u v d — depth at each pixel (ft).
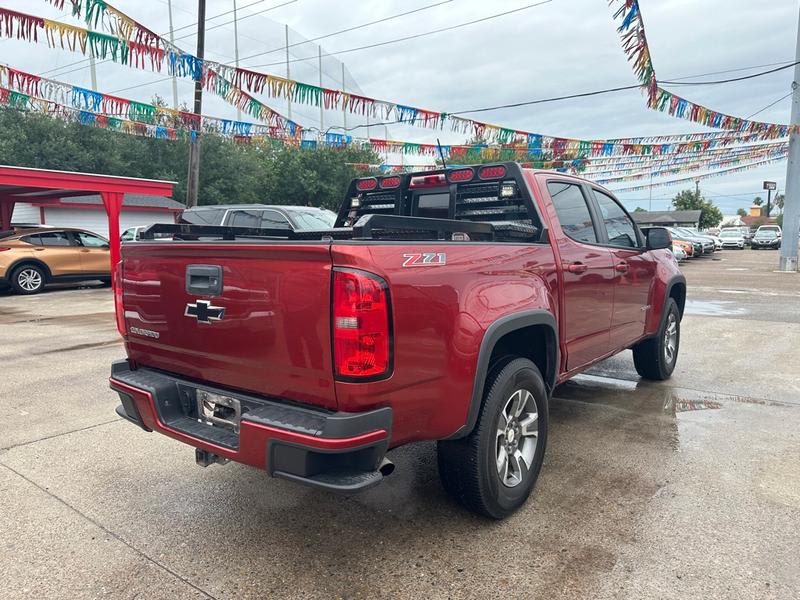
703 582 8.37
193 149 55.83
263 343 8.43
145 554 9.42
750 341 25.48
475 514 10.39
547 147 38.17
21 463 12.96
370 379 7.73
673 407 16.44
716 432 14.37
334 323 7.66
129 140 94.73
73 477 12.26
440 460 10.01
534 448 11.00
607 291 14.15
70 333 28.94
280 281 8.12
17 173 40.60
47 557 9.32
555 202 12.94
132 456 13.37
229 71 26.37
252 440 8.10
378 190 15.64
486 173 13.01
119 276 11.03
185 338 9.59
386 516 10.56
